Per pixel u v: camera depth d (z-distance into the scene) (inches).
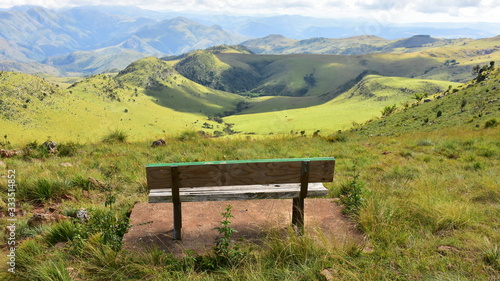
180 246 141.2
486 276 107.1
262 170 135.5
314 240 139.1
